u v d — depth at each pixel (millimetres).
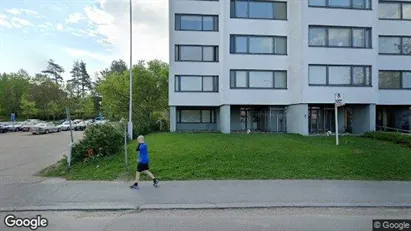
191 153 11383
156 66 30359
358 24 19938
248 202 6766
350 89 19766
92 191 7617
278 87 22172
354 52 19891
